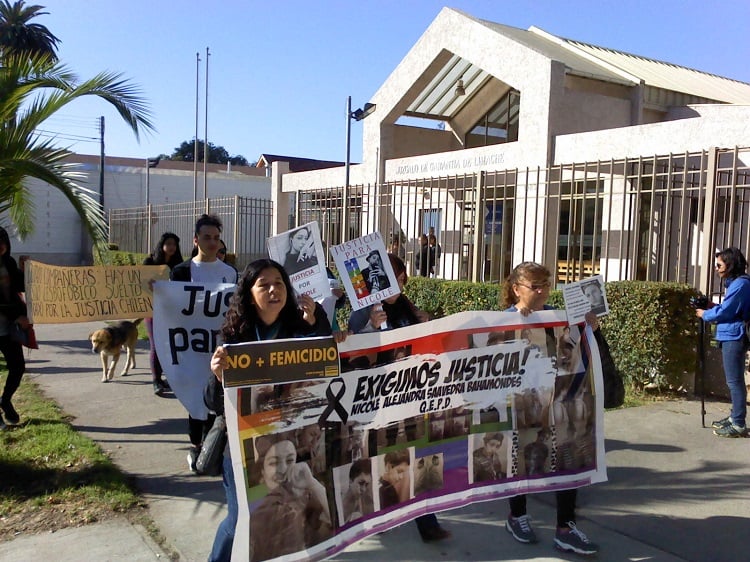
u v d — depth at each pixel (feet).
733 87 59.11
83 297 19.43
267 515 10.02
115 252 69.21
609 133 34.99
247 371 9.74
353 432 11.04
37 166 19.54
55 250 100.07
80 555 12.00
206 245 17.42
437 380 11.91
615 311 24.38
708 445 18.35
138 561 11.82
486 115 56.65
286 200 62.85
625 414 21.49
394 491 11.59
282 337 10.58
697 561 11.89
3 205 22.49
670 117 46.03
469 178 43.34
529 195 39.93
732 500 14.64
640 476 16.08
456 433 12.15
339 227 49.52
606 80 42.16
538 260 39.73
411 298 34.27
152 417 21.38
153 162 152.05
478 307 30.42
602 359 13.01
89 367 29.55
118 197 106.93
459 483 12.22
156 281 16.76
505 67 41.60
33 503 14.17
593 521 13.65
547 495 15.37
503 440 12.48
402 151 54.95
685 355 23.39
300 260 13.08
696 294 23.52
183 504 14.43
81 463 16.53
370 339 11.21
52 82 21.66
